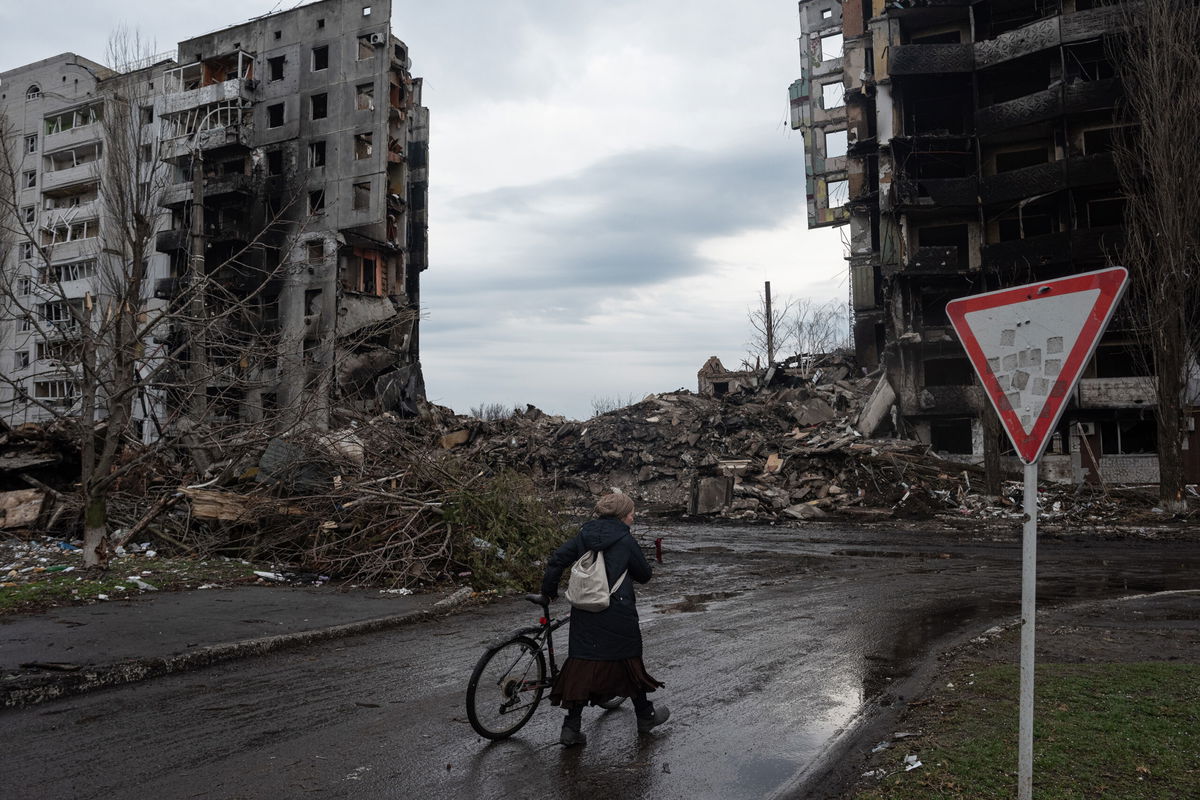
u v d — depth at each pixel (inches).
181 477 620.4
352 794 169.8
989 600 414.0
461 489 485.7
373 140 1765.5
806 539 762.2
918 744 184.2
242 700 239.6
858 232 1854.1
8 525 543.2
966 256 1518.2
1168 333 908.0
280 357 567.5
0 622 317.4
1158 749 176.4
